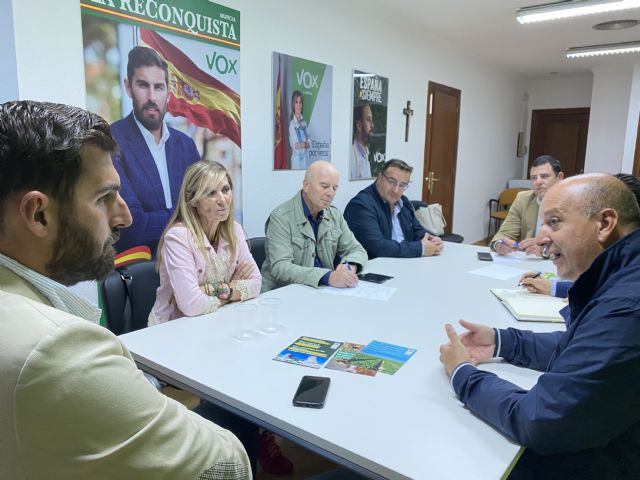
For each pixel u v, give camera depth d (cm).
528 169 814
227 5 272
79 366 53
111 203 66
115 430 54
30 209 57
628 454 90
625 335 80
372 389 107
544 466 98
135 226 240
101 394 53
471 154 621
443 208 571
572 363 83
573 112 757
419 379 112
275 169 323
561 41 519
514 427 87
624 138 644
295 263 235
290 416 95
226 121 282
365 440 87
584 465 94
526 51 571
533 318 156
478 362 121
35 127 57
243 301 175
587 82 739
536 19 409
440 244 274
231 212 184
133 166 235
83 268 65
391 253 266
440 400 102
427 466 80
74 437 52
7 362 50
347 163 395
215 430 70
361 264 234
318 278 198
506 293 186
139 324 181
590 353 82
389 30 421
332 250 249
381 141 433
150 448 56
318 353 126
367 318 156
